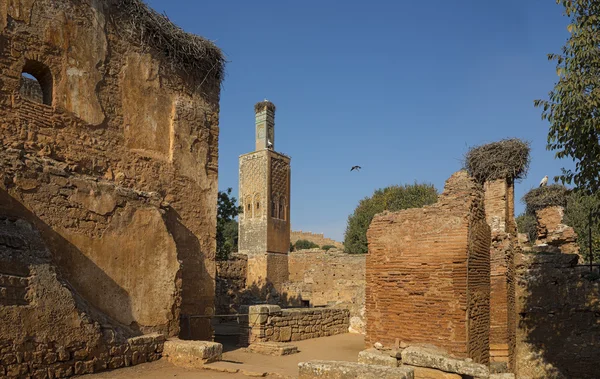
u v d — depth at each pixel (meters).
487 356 10.81
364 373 7.49
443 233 10.22
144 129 11.95
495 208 17.56
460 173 10.64
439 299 10.03
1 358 6.98
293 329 17.33
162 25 12.59
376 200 48.12
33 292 7.61
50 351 7.70
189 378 8.45
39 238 8.17
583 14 10.35
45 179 8.77
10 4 9.29
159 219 10.85
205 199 13.39
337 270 36.22
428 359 9.06
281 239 49.22
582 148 10.41
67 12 10.34
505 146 17.61
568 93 10.24
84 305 8.66
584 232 25.86
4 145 8.88
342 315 20.89
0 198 7.97
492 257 14.48
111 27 11.38
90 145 10.56
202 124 13.55
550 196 25.36
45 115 9.70
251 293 36.09
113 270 9.73
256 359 13.05
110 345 8.80
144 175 11.75
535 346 17.30
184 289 12.43
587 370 16.44
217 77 14.39
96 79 10.84
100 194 9.72
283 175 50.97
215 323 24.19
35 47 9.65
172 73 12.90
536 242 24.95
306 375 7.98
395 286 10.65
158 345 9.91
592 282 16.89
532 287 17.69
